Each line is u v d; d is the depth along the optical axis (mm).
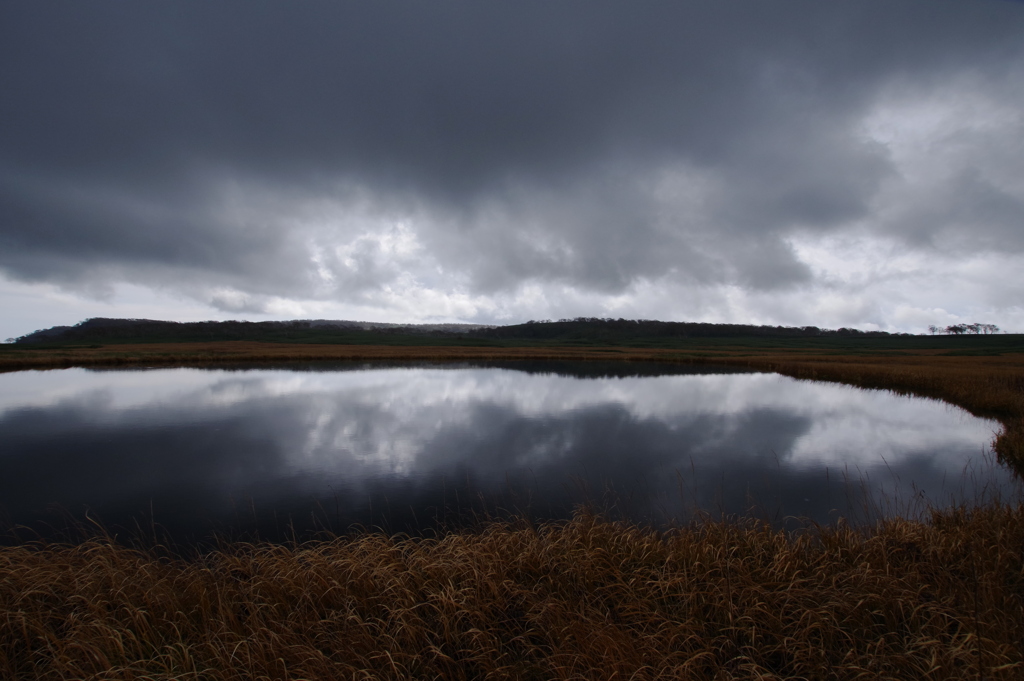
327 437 18078
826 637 4402
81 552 6207
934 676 3840
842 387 34219
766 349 105000
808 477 12852
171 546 8625
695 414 23094
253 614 4535
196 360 57438
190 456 15266
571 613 4641
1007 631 4145
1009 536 6047
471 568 5375
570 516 9711
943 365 44219
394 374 44688
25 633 4289
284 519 10000
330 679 3852
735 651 4363
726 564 5383
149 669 4055
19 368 46031
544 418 22156
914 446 16375
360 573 5285
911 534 6461
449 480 12688
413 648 4301
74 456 15289
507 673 4027
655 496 11164
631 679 3760
